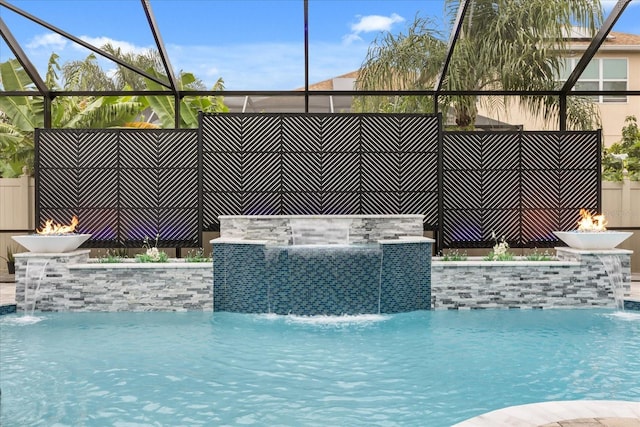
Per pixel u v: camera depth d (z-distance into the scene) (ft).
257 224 28.99
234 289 25.72
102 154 31.50
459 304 26.25
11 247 35.24
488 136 32.14
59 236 26.20
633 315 24.76
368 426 12.05
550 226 32.24
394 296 25.41
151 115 50.55
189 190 31.68
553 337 20.47
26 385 14.96
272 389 14.58
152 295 26.02
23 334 21.21
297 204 31.71
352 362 17.19
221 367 16.66
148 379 15.47
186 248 33.81
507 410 10.63
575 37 39.50
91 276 25.96
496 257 28.04
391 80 36.78
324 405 13.37
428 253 26.17
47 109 32.91
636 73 41.65
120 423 12.26
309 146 31.68
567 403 11.05
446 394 14.16
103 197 31.58
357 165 31.68
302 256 24.90
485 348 18.89
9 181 35.01
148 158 31.60
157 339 20.30
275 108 43.37
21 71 37.01
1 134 39.01
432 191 31.73
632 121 42.06
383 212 31.73
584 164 32.17
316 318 24.26
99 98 39.91
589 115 38.65
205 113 31.53
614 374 15.84
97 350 18.72
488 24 35.60
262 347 19.07
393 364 16.97
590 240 26.50
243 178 31.58
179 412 12.93
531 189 32.22
